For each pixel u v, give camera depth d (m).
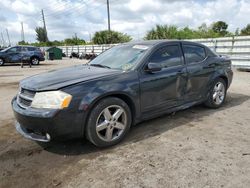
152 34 22.38
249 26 29.53
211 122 4.39
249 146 3.40
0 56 18.41
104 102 3.30
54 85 3.15
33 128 3.11
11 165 3.02
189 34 23.42
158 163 2.97
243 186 2.49
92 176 2.73
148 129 4.07
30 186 2.58
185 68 4.40
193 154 3.18
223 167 2.85
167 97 4.15
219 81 5.19
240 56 12.50
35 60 19.67
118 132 3.55
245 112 5.00
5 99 6.64
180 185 2.53
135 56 4.03
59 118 2.98
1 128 4.32
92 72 3.72
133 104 3.65
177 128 4.11
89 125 3.22
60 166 2.97
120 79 3.52
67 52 37.31
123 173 2.77
